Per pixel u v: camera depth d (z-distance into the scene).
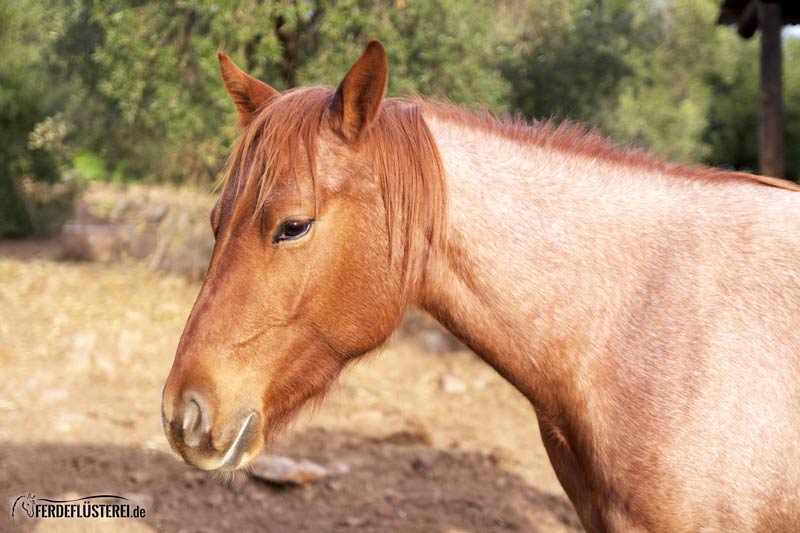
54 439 4.16
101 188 18.03
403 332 7.23
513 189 1.84
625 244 1.82
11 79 12.45
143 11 6.86
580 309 1.79
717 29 13.43
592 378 1.77
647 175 1.91
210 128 7.05
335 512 3.53
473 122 1.93
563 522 3.55
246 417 1.66
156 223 10.46
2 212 12.87
